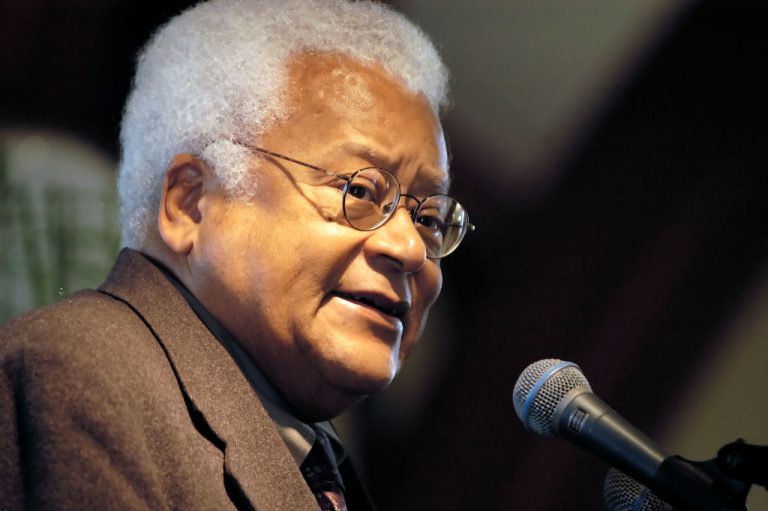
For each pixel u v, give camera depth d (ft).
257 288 19.39
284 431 19.79
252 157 19.76
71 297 18.16
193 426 16.90
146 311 18.15
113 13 40.40
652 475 17.30
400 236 20.02
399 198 20.22
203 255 19.69
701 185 46.09
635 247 46.42
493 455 46.60
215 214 19.72
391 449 45.73
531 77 44.29
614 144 45.68
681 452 46.68
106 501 14.55
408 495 45.98
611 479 19.33
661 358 46.78
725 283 46.44
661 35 44.27
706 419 46.65
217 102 20.03
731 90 45.19
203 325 18.56
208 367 17.89
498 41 43.70
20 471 15.08
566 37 43.98
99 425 15.12
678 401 46.78
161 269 20.25
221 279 19.56
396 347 20.35
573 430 18.33
